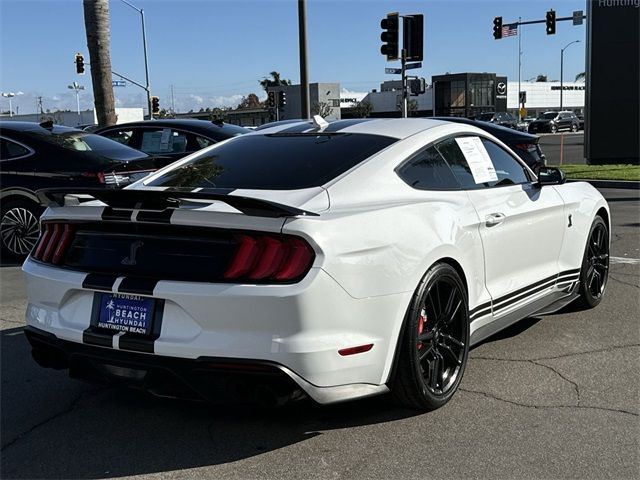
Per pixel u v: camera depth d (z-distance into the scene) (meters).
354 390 3.28
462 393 3.99
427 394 3.62
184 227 3.18
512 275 4.50
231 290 3.05
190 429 3.62
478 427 3.55
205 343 3.08
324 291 3.07
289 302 3.01
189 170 4.10
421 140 4.11
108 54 17.59
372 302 3.27
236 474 3.14
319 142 4.12
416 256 3.48
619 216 10.92
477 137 4.58
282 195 3.48
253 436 3.52
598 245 5.71
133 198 3.19
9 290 6.90
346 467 3.18
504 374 4.27
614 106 20.56
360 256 3.22
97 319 3.38
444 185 4.06
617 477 3.04
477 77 76.69
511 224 4.40
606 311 5.64
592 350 4.69
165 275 3.21
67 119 67.81
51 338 3.50
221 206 3.22
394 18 17.64
